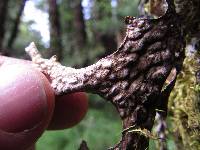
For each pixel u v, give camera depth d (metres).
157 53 0.05
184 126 0.06
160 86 0.05
